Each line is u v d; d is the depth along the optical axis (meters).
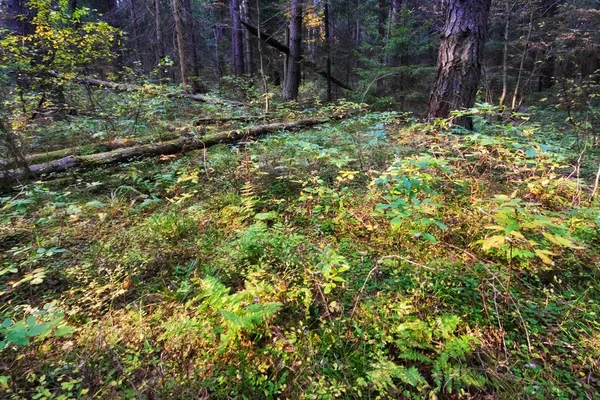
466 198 3.45
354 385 1.70
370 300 2.24
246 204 3.46
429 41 11.34
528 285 2.36
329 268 2.23
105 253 2.79
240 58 15.93
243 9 15.48
